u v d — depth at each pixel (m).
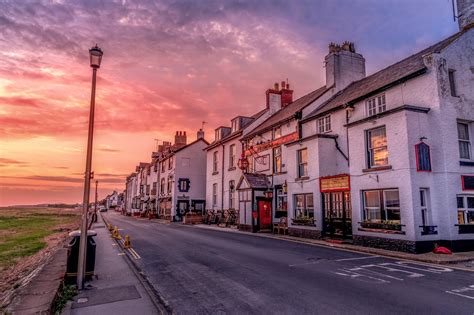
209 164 35.31
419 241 11.58
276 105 29.14
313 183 17.20
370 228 13.41
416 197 11.95
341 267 9.37
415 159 12.22
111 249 13.33
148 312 5.70
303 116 20.14
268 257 11.18
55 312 5.69
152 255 11.88
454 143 12.54
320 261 10.35
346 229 15.41
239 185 23.81
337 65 21.11
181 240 16.62
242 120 30.17
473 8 14.20
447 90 12.77
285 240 16.75
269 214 22.30
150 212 48.28
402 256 10.97
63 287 6.97
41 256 12.45
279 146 22.45
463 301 6.11
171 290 7.20
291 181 19.12
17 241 17.86
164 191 46.47
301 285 7.36
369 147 14.43
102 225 29.59
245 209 22.95
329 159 17.20
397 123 12.75
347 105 16.34
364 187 14.10
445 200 12.08
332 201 16.48
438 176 12.30
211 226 27.86
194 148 41.50
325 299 6.31
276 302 6.19
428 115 12.78
